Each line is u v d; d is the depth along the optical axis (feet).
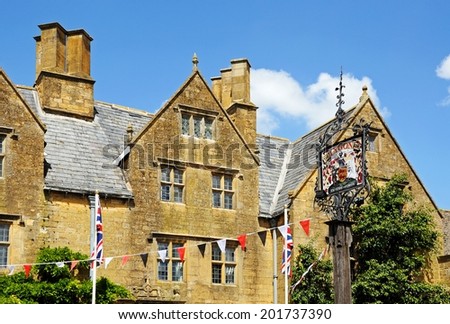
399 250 96.37
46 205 87.45
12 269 83.71
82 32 101.14
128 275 90.58
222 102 115.75
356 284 92.53
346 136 103.35
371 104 106.83
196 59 101.40
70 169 91.40
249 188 101.81
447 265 104.53
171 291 92.79
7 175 85.81
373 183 98.43
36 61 103.71
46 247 86.33
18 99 88.17
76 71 100.12
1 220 84.43
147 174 94.43
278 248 100.73
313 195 100.53
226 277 97.45
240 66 110.52
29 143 87.86
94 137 97.66
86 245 88.84
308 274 94.38
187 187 97.04
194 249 95.66
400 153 107.55
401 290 93.25
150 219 93.40
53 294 82.17
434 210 108.06
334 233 61.82
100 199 90.84
